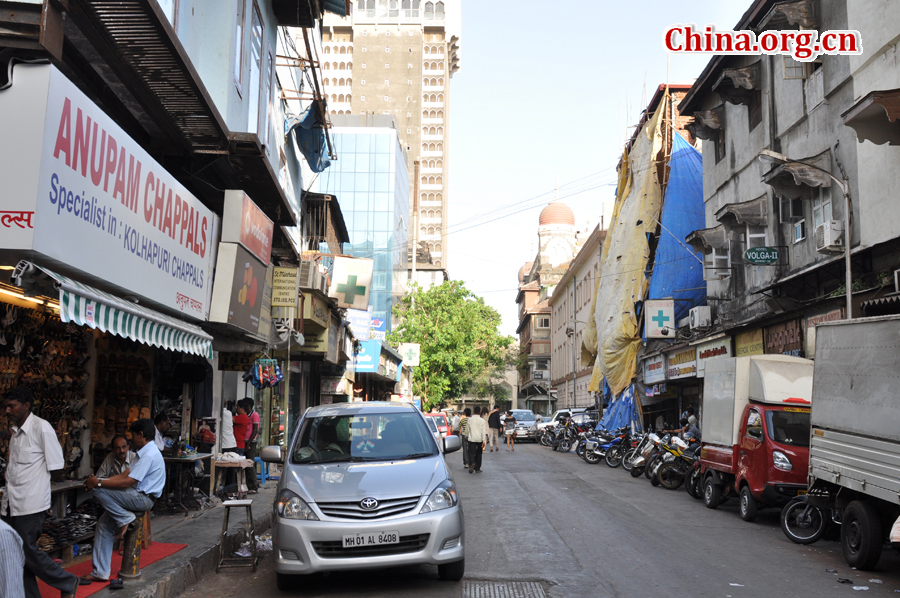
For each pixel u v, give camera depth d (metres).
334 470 7.17
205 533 8.92
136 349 10.58
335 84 110.38
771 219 18.73
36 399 8.00
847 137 14.69
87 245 5.98
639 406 29.39
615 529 10.27
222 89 10.84
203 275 9.54
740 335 19.47
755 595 6.65
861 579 7.48
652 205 29.11
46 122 5.20
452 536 6.71
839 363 8.84
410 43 111.25
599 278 35.81
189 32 10.20
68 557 7.41
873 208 13.47
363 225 63.06
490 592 6.67
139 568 6.86
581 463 23.94
